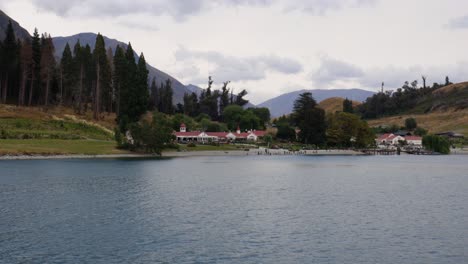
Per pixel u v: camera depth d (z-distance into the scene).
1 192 67.12
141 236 42.03
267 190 74.06
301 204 60.09
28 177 87.00
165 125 175.50
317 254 37.06
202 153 186.75
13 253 36.44
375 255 36.91
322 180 91.25
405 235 43.31
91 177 88.81
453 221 49.62
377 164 147.25
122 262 34.53
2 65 189.25
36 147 145.75
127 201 60.59
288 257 36.22
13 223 46.59
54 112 195.12
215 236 42.31
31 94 196.12
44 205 56.66
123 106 194.50
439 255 36.97
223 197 65.50
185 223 47.50
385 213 54.06
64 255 36.06
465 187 80.50
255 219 49.91
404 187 80.12
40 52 194.88
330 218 50.88
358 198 66.06
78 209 54.34
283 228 45.78
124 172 100.69
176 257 35.91
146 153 168.62
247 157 177.00
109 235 42.28
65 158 139.62
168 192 69.88
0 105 183.62
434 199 65.44
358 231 44.81
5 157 130.75
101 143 169.75
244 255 36.59
